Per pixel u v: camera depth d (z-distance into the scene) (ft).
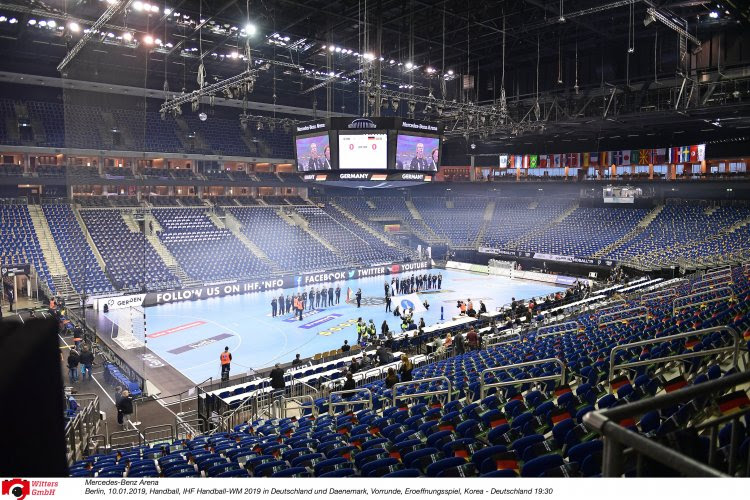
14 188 150.30
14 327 5.94
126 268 129.80
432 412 35.42
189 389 69.31
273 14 115.34
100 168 155.84
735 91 116.26
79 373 73.41
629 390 27.96
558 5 112.27
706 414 21.50
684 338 39.29
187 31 121.39
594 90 144.56
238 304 127.34
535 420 28.43
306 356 86.38
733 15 110.93
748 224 146.10
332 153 83.05
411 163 84.12
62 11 95.35
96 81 148.05
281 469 26.91
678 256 142.51
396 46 143.13
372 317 114.93
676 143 160.35
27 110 149.69
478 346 75.05
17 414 5.79
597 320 66.95
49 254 123.65
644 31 131.03
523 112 154.61
